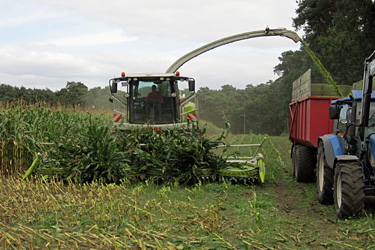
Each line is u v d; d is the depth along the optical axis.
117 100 11.78
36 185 8.30
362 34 28.97
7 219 6.16
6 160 11.22
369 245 4.93
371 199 7.96
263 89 100.88
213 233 5.38
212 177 9.27
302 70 45.62
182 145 9.27
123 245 4.77
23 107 12.45
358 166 6.30
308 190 9.33
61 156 9.37
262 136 32.81
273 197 8.34
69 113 14.05
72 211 6.20
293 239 5.27
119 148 9.32
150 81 11.74
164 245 4.77
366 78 6.68
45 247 4.84
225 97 83.81
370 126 6.78
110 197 7.10
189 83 11.67
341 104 8.22
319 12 42.31
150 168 9.40
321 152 7.96
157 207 6.84
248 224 5.92
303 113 10.35
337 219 6.37
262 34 15.18
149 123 11.49
